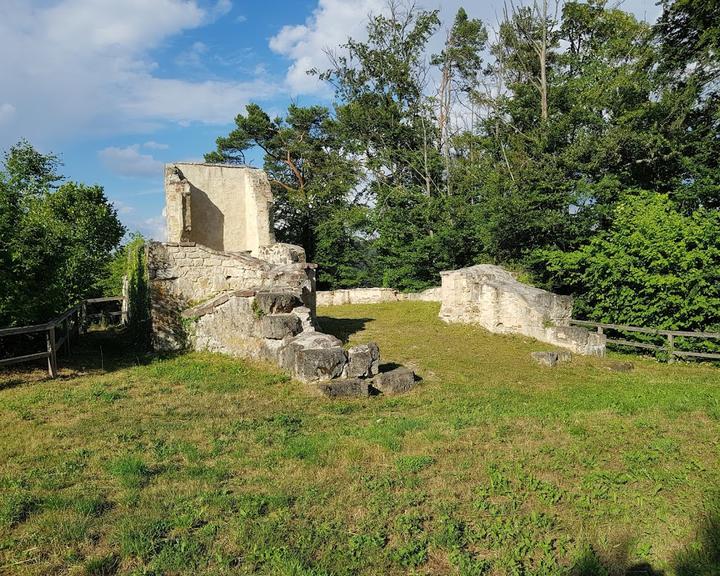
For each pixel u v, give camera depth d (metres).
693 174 19.25
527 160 24.05
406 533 4.02
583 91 23.70
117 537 3.90
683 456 5.47
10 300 9.25
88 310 19.14
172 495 4.58
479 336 14.80
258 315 10.73
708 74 19.83
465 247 29.73
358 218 33.16
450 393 8.66
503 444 5.91
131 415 6.97
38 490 4.65
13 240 9.62
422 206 31.86
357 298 27.08
